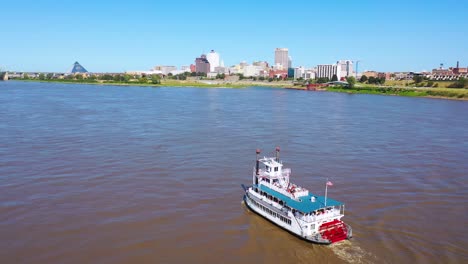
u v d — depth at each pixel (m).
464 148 119.75
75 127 146.00
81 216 63.56
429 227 60.72
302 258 51.69
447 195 75.44
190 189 77.62
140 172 87.88
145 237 56.88
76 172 86.75
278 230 60.47
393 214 65.62
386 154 110.19
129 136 130.38
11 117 167.62
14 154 101.50
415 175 88.88
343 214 61.66
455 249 53.84
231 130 147.88
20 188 75.81
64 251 52.53
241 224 62.34
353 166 96.44
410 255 52.03
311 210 57.22
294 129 153.00
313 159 103.38
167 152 107.88
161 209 67.19
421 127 162.75
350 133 145.25
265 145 120.69
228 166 94.69
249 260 51.09
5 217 62.69
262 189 67.00
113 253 52.22
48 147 110.69
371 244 55.06
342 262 50.59
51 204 68.31
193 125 158.25
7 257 50.78
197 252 52.94
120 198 71.69
